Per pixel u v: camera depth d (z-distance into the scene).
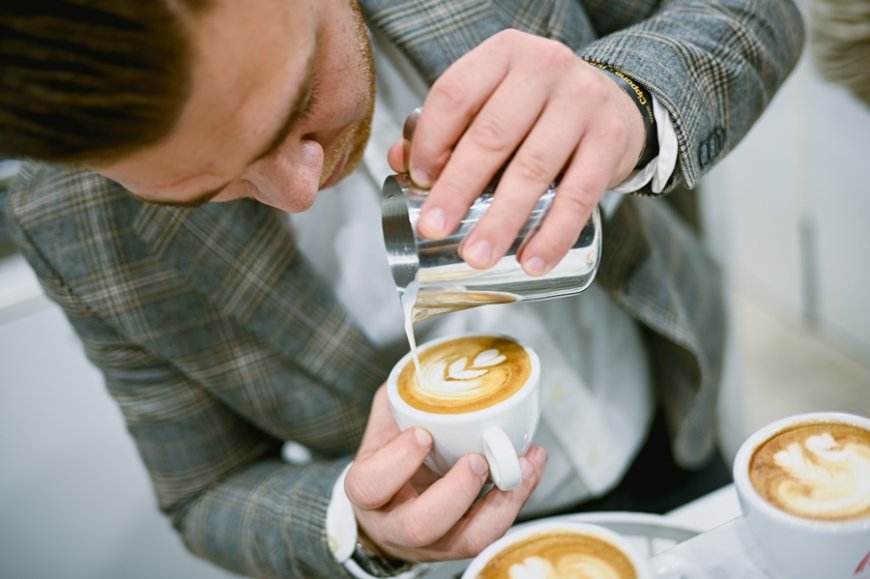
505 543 0.46
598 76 0.47
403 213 0.46
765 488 0.42
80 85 0.33
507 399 0.50
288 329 0.71
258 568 0.73
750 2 0.68
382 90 0.73
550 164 0.44
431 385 0.53
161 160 0.39
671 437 0.94
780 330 1.84
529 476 0.53
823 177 1.55
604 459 0.86
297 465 0.78
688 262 0.95
